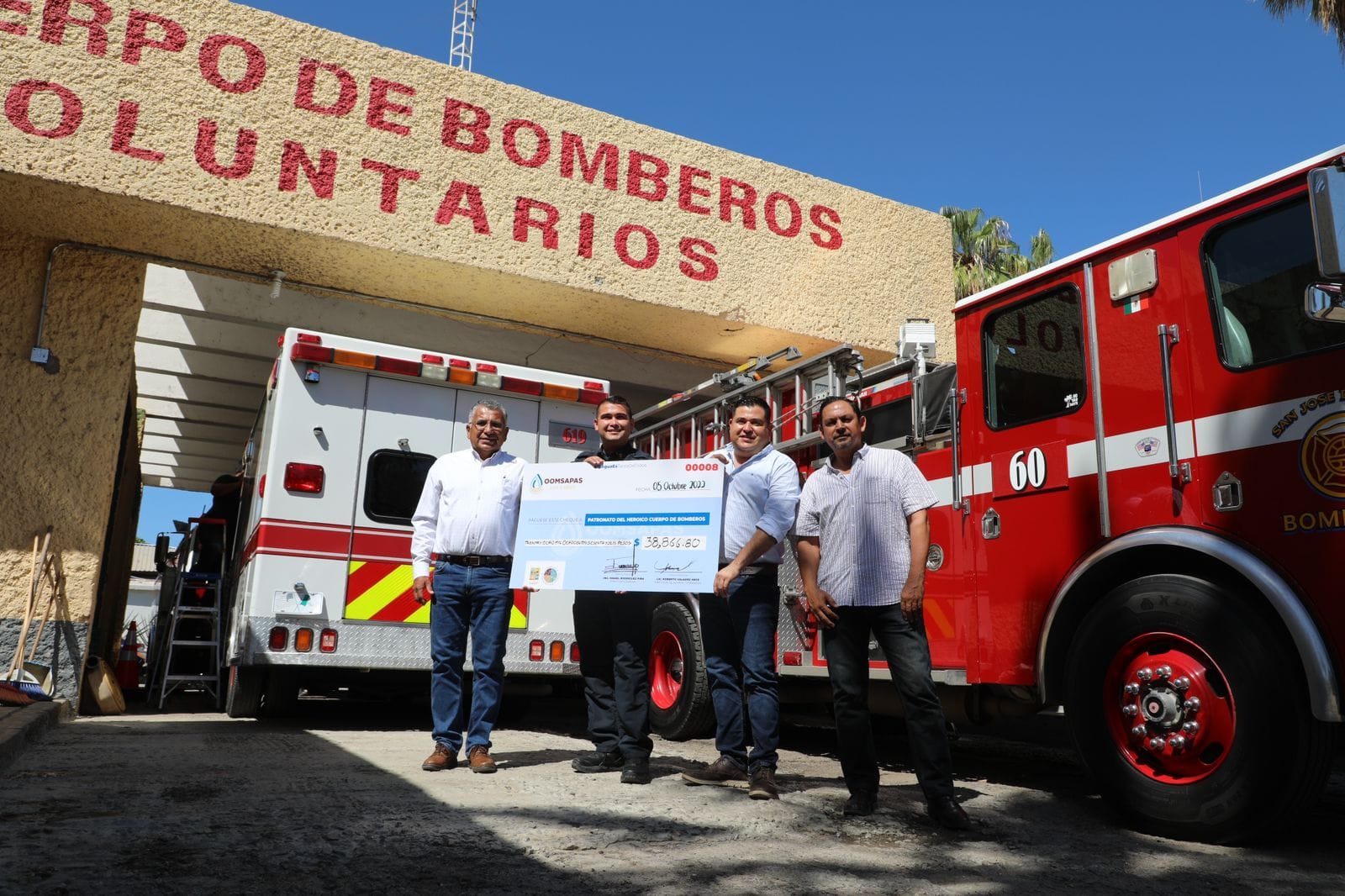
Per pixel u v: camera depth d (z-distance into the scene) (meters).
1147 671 3.94
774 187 10.20
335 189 8.13
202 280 10.06
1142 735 3.93
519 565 5.11
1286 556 3.62
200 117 7.72
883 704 5.61
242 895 2.61
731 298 9.70
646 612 4.91
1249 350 3.92
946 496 5.22
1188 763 3.81
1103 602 4.16
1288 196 3.87
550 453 8.05
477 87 8.89
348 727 7.35
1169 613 3.87
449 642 5.14
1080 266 4.68
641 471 4.97
